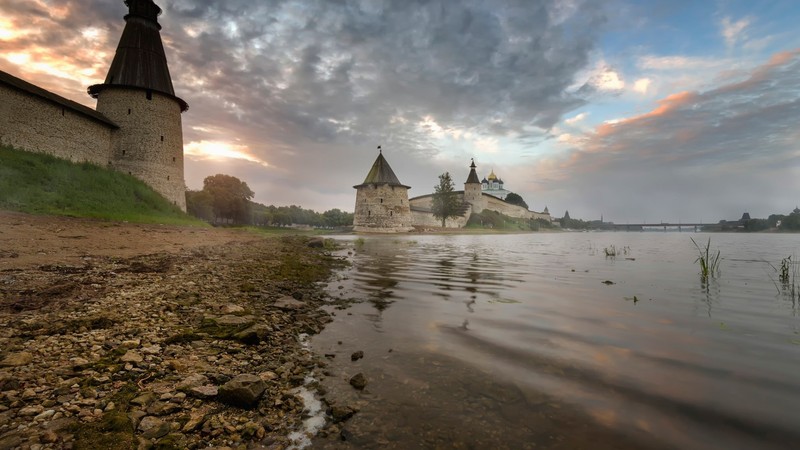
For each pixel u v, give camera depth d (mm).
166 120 34938
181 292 7020
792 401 3512
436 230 77375
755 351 4902
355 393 3738
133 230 18094
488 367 4383
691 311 7176
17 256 8961
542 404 3504
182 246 14758
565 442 2895
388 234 60469
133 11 34250
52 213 18578
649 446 2818
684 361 4543
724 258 19500
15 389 3127
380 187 67250
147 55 34219
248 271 10438
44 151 26266
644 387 3832
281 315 6500
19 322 4688
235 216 59125
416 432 3061
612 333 5707
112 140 32281
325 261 15594
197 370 3939
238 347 4758
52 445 2465
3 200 18000
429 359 4648
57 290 6234
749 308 7449
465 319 6539
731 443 2836
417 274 12414
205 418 3092
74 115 28609
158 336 4770
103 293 6383
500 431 3068
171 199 35094
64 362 3742
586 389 3803
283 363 4441
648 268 14555
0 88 23734
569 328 5980
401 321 6414
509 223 104188
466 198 99500
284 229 58688
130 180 30312
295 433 3025
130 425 2816
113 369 3701
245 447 2793
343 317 6688
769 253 23297
